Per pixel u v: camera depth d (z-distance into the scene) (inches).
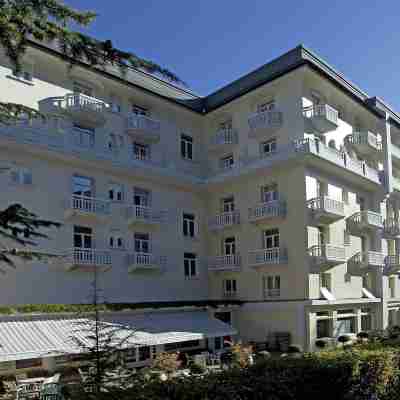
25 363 865.5
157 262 1222.3
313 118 1227.9
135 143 1289.4
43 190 1026.1
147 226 1227.9
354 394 467.2
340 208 1235.2
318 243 1192.2
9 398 628.1
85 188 1128.2
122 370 373.4
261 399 394.9
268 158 1248.2
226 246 1369.3
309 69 1211.2
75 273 1042.7
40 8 348.2
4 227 328.8
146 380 371.9
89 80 1162.6
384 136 1540.4
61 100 1095.0
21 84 1026.7
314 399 441.1
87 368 380.8
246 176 1301.7
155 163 1316.4
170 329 986.1
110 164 1160.2
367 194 1461.6
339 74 1414.9
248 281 1269.7
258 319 1217.4
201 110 1478.8
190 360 936.9
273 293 1208.8
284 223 1206.3
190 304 1138.7
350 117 1451.8
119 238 1163.3
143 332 924.6
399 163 1670.8
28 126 1007.6
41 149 1016.9
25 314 836.0
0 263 906.1
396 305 1496.1
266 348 1139.9
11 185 968.9
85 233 1090.7
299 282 1145.4
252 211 1259.8
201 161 1475.1
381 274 1392.7
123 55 381.4
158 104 1362.0
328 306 1184.2
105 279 1099.9
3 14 336.8
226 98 1406.3
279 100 1286.9
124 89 1259.2
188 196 1379.2
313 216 1172.5
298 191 1184.8
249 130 1343.5
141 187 1252.5
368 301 1322.6
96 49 385.4
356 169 1348.4
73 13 358.0
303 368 444.5
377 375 483.5
